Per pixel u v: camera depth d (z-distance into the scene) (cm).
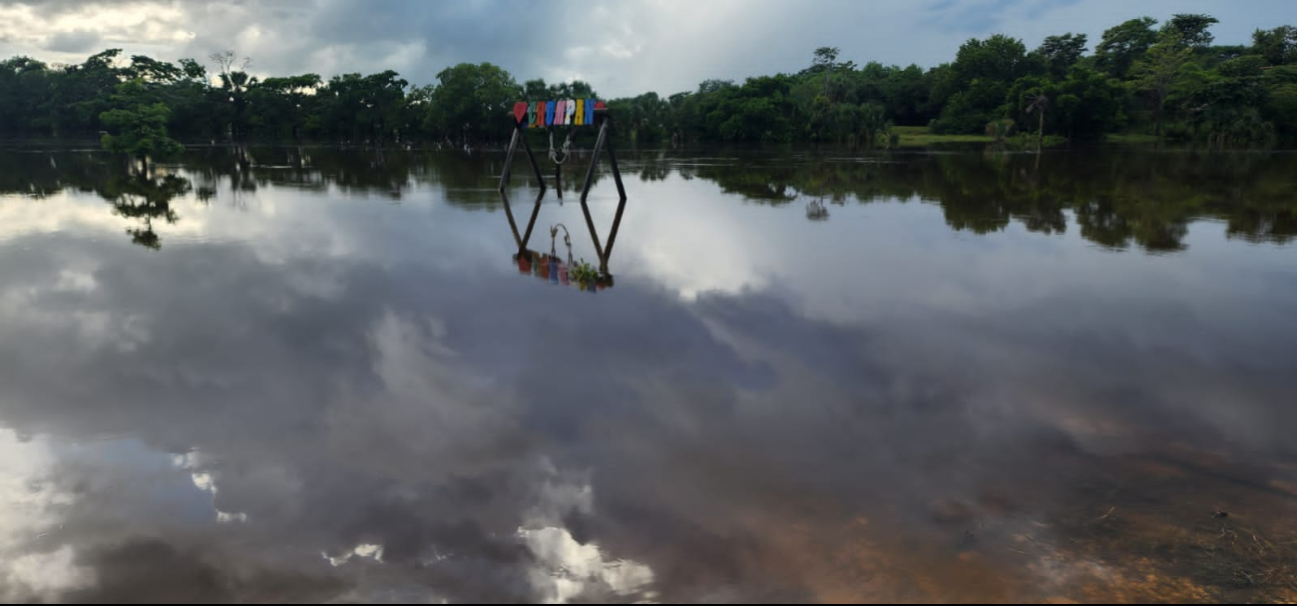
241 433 570
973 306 934
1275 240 1418
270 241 1395
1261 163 3934
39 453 537
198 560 405
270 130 8188
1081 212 1853
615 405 616
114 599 372
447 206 1958
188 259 1225
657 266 1177
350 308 924
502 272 1130
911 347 771
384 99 7756
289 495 475
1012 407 618
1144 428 578
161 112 3566
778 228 1581
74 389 662
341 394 646
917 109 10356
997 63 9644
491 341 791
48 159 4288
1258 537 426
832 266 1174
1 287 1029
